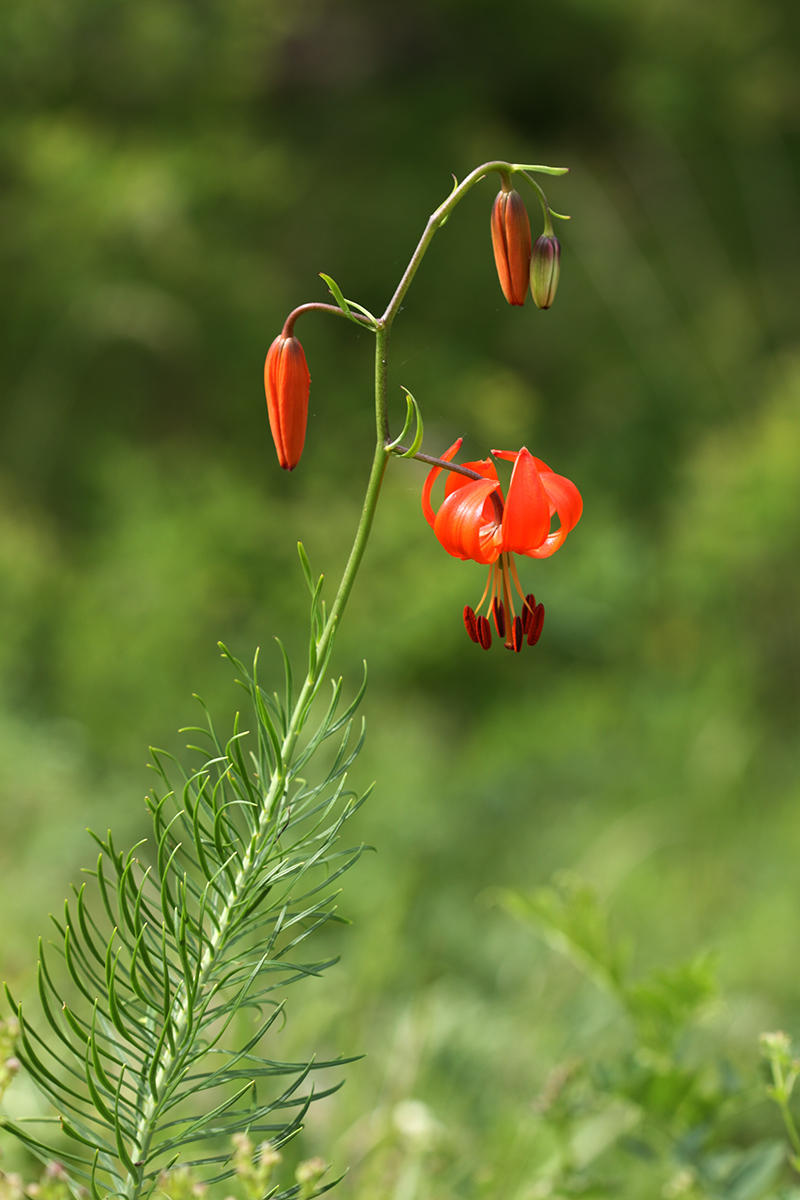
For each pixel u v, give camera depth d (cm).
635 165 1630
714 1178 168
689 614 782
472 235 1493
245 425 1108
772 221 1530
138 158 1105
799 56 1504
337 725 121
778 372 1216
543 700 727
